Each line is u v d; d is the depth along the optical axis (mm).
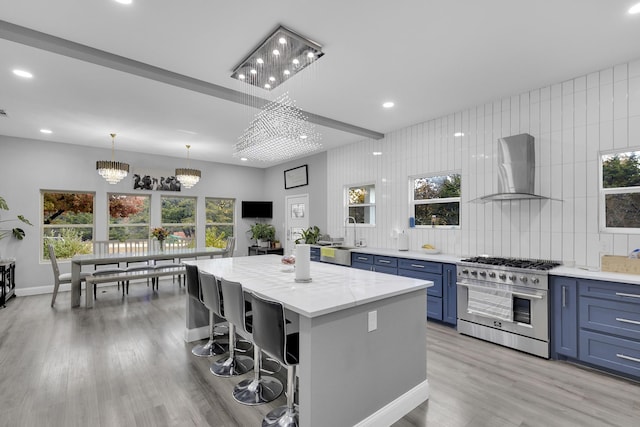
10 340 3242
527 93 3426
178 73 2939
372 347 1942
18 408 2072
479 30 2312
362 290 2074
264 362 2773
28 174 5273
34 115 4047
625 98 2795
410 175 4664
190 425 1926
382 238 5109
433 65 2832
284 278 2496
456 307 3539
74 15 2098
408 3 2020
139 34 2328
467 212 3977
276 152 3719
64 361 2760
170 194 6688
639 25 2244
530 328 2914
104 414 2018
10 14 2080
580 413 2035
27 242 5266
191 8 2043
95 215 5855
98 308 4430
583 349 2631
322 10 2080
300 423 1693
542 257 3307
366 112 4062
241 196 7672
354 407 1837
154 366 2676
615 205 2902
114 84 3141
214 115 4062
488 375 2541
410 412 2082
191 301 3229
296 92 3414
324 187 6262
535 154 3357
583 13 2115
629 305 2402
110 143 5574
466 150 3971
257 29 2283
